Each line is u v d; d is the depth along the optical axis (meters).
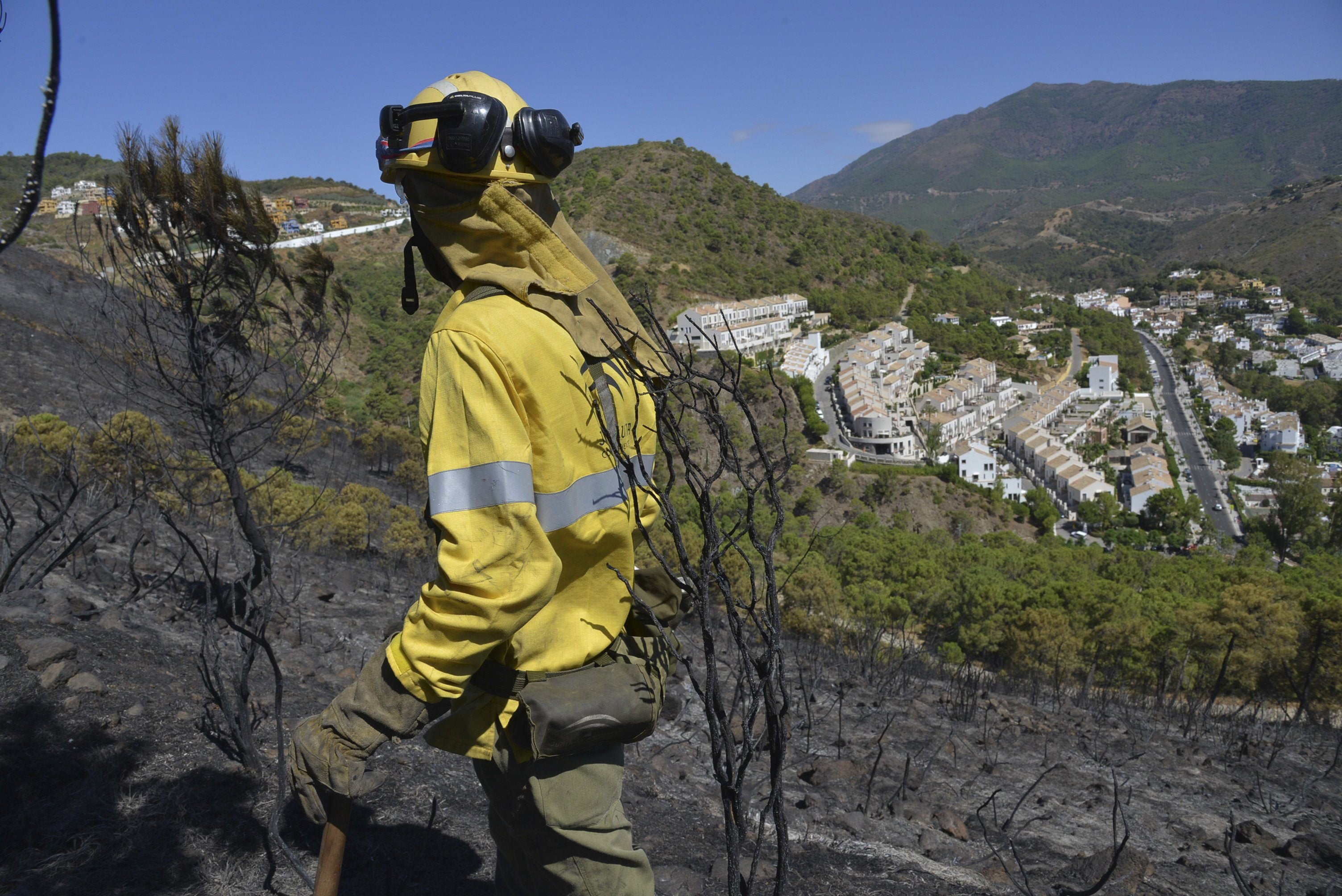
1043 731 5.73
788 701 1.22
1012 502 87.69
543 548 0.94
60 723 2.78
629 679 1.15
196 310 3.53
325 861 1.08
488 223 1.06
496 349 0.97
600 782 1.13
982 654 24.67
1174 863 3.45
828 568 26.06
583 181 164.38
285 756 2.87
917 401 118.25
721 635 6.15
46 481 7.16
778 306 134.12
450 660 0.94
